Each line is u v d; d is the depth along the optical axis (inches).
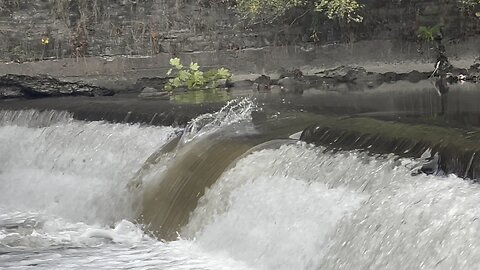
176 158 451.5
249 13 890.7
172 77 876.6
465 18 865.5
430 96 606.9
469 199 269.9
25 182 575.2
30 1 879.1
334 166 343.3
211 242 374.6
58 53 874.1
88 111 593.9
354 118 399.5
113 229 436.8
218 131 463.8
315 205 334.0
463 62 861.2
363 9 892.0
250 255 348.8
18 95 828.0
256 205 360.8
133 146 515.8
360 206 311.9
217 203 382.6
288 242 333.4
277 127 458.9
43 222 484.7
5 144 625.9
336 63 893.8
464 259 249.9
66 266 366.9
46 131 601.3
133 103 611.2
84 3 884.6
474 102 537.3
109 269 358.0
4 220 502.0
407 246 273.7
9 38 865.5
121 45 887.7
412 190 294.2
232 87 836.0
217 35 899.4
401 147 334.0
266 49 896.9
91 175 531.8
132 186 468.8
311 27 895.7
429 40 869.2
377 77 869.8
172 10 898.7
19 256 389.1
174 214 410.6
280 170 367.6
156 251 385.1
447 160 306.0
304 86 806.5
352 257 296.7
